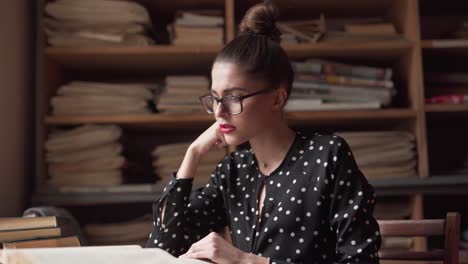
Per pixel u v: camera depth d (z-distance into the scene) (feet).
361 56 8.81
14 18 8.01
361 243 3.53
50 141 8.18
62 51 8.16
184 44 8.25
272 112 3.85
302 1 8.80
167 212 4.09
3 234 3.01
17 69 8.13
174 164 8.30
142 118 8.15
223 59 3.76
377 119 8.63
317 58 8.85
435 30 9.71
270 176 3.98
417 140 8.20
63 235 3.17
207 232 4.31
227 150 8.30
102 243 8.27
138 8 8.25
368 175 8.20
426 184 8.09
